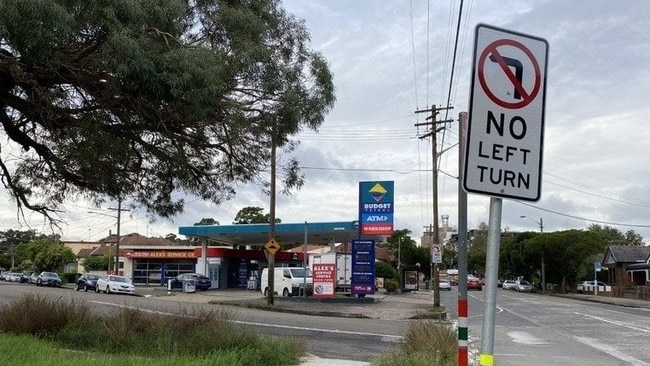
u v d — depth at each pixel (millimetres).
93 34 9992
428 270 85938
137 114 11461
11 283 63438
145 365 8797
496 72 3605
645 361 14094
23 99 11586
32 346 10570
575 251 63375
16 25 8383
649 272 54781
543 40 3719
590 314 30125
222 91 11031
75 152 12719
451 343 11172
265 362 11188
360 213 36969
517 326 23047
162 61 9766
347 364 11797
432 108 33750
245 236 53312
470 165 3518
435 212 31516
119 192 14852
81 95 11383
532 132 3639
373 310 28562
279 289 39312
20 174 15461
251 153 13820
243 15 11539
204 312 13977
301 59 12719
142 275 59562
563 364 13492
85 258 90312
